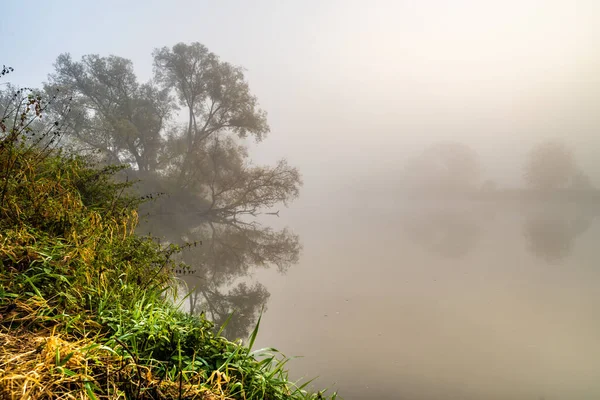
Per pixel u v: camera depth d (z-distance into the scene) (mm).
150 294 3471
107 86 29297
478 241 21891
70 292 2682
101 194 5160
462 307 9570
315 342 7176
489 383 5816
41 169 4594
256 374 2488
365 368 6156
